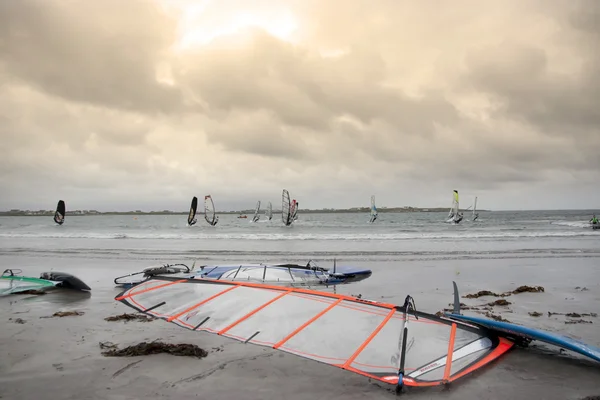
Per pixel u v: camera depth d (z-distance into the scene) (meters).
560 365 5.50
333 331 5.21
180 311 5.54
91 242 27.33
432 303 9.66
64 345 6.44
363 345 4.98
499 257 18.14
